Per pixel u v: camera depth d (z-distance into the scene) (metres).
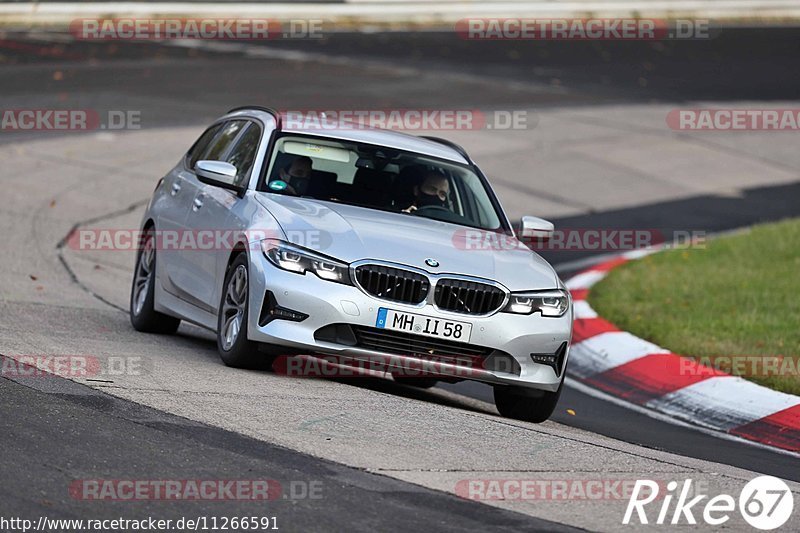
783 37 142.38
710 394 36.53
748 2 155.38
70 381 26.44
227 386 27.88
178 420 23.95
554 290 30.58
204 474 20.66
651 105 102.88
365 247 29.27
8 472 19.59
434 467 22.75
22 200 60.38
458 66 113.19
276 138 33.69
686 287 51.16
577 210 72.50
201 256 33.25
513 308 29.62
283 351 29.16
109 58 102.62
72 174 66.94
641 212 73.25
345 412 26.42
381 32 130.00
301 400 27.19
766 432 33.56
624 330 44.22
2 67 94.69
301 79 100.12
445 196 33.41
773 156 90.62
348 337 28.75
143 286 37.97
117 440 22.06
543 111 96.69
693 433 32.84
